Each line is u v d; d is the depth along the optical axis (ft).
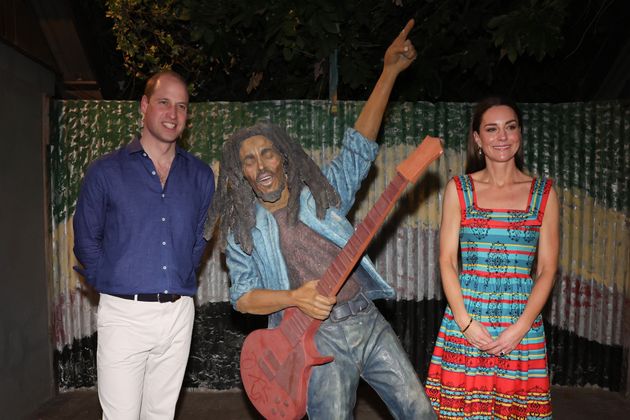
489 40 15.42
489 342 8.41
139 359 9.10
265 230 8.32
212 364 15.31
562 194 15.23
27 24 14.05
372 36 16.34
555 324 15.31
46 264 14.61
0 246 12.25
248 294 8.46
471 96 18.04
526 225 8.54
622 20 14.97
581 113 15.11
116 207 9.00
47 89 14.75
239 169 8.29
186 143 15.05
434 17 15.17
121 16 17.43
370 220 7.67
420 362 15.37
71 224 15.01
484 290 8.61
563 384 15.39
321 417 8.14
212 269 15.15
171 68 18.88
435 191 15.19
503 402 8.55
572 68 17.63
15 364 12.83
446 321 8.95
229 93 19.47
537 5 13.96
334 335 8.20
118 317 8.97
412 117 15.23
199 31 15.05
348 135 8.58
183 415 13.76
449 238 8.95
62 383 15.16
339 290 8.25
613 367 15.11
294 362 8.18
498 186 8.81
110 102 15.05
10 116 12.83
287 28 14.05
